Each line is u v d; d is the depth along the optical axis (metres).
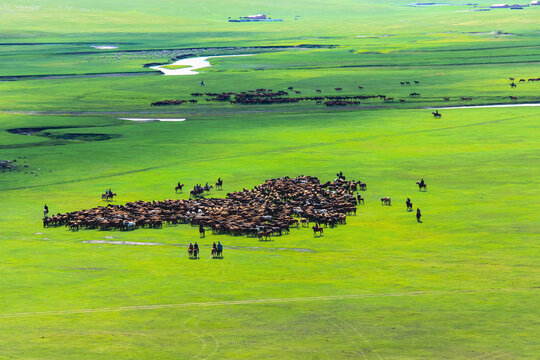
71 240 77.06
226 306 52.72
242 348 44.34
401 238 73.50
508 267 61.09
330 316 49.91
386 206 88.75
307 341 45.34
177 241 75.81
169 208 89.06
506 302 51.69
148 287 58.22
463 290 55.16
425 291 55.28
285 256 68.06
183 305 53.19
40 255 70.12
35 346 44.94
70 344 45.31
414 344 44.31
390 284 57.56
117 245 74.31
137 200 98.00
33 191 104.94
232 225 78.81
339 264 64.44
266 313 50.94
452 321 48.12
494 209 83.62
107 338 46.34
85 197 100.19
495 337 45.03
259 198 91.94
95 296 55.84
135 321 49.69
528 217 78.94
